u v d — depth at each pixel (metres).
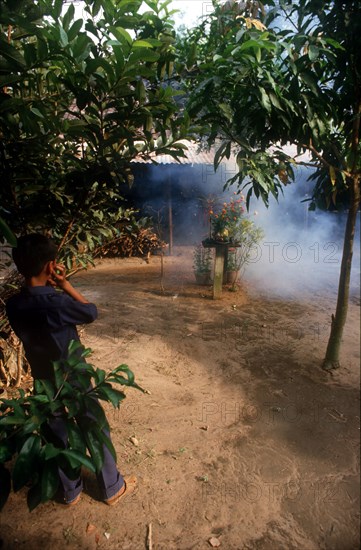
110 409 3.65
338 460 3.24
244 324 5.89
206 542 2.42
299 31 3.78
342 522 2.66
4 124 2.07
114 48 1.86
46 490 1.45
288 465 3.15
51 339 2.04
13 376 3.66
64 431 2.13
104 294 6.95
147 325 5.59
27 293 2.02
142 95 2.07
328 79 3.91
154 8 2.37
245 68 2.89
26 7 1.78
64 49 1.86
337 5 3.57
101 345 4.87
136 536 2.40
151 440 3.29
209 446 3.29
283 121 3.32
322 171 4.56
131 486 2.76
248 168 3.33
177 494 2.76
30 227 2.70
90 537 2.37
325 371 4.66
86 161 2.40
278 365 4.75
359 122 3.89
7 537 2.33
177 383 4.26
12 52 1.75
